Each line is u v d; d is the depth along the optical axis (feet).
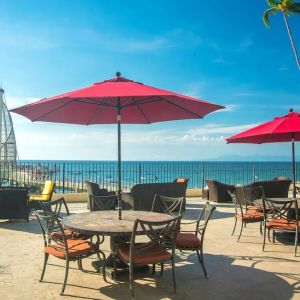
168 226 15.90
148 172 59.41
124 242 17.38
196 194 55.93
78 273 18.45
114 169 56.03
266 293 16.01
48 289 16.31
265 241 25.48
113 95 14.79
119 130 19.08
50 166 54.60
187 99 15.70
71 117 22.30
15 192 31.73
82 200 48.34
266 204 25.66
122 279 17.61
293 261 20.76
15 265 19.65
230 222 33.14
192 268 19.40
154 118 22.90
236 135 27.84
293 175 28.27
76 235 18.94
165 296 15.66
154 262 15.51
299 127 24.41
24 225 30.96
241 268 19.44
